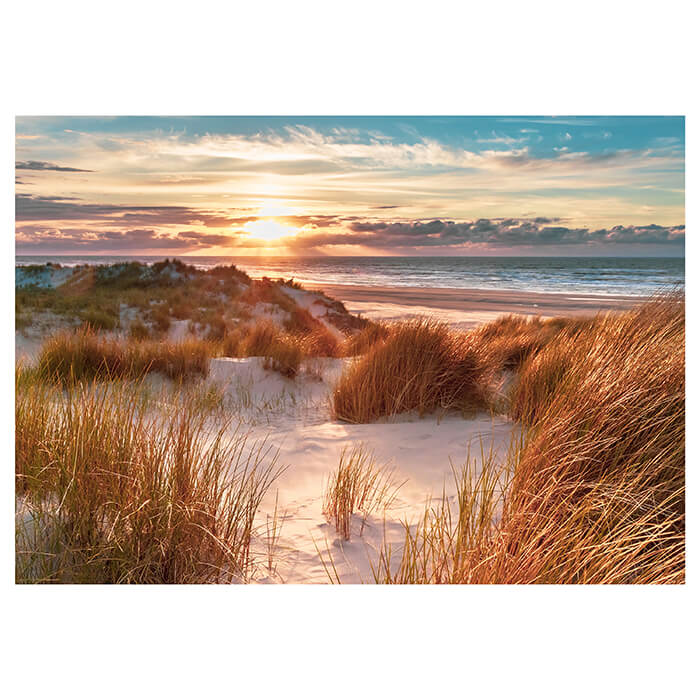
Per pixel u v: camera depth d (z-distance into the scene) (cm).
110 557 243
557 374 425
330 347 930
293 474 366
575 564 233
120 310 1498
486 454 380
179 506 248
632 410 307
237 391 636
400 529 286
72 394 308
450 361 524
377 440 432
